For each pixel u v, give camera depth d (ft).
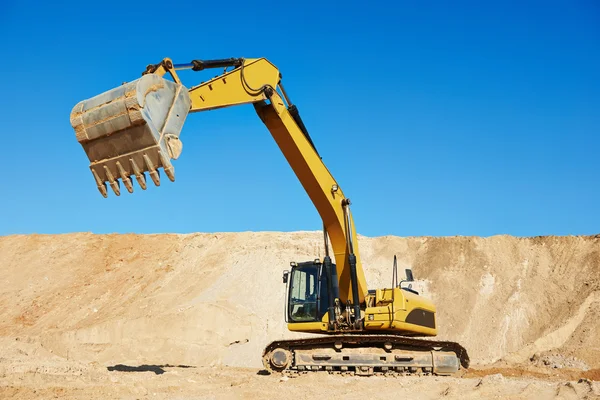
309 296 54.75
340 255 50.65
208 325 104.12
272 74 45.52
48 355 96.12
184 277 148.05
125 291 153.17
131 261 169.89
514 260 124.36
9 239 190.60
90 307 148.05
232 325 104.73
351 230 50.39
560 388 40.96
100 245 181.47
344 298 52.16
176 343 99.14
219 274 141.79
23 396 36.06
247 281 130.93
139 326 105.09
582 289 108.27
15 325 145.89
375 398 38.86
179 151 37.19
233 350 98.99
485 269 122.72
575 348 80.28
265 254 142.72
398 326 51.26
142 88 35.19
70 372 50.26
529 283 115.24
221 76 42.06
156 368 65.31
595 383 41.96
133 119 34.71
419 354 52.65
